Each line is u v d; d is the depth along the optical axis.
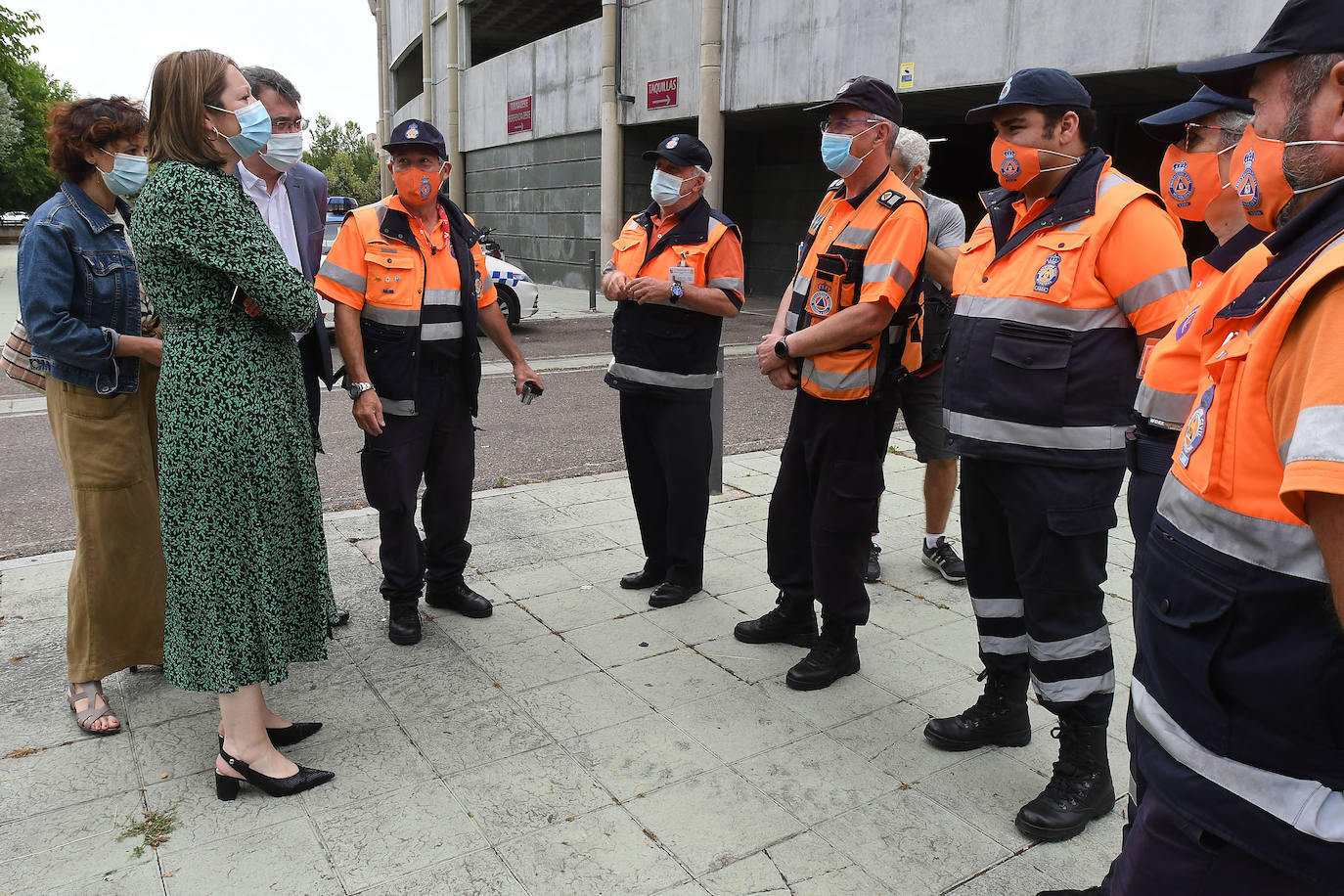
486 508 5.36
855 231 3.00
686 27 15.83
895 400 3.14
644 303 3.81
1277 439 1.16
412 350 3.46
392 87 31.77
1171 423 2.04
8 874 2.29
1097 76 10.29
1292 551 1.17
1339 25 1.12
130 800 2.60
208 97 2.29
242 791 2.65
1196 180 2.07
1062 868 2.36
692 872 2.32
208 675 2.49
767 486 5.89
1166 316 2.28
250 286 2.32
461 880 2.28
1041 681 2.56
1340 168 1.16
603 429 7.49
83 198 2.81
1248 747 1.25
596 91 18.38
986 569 2.78
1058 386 2.41
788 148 18.39
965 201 17.50
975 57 11.19
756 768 2.79
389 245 3.42
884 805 2.61
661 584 4.12
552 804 2.60
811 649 3.50
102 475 2.88
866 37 12.52
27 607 3.83
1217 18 8.97
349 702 3.16
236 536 2.46
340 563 4.46
